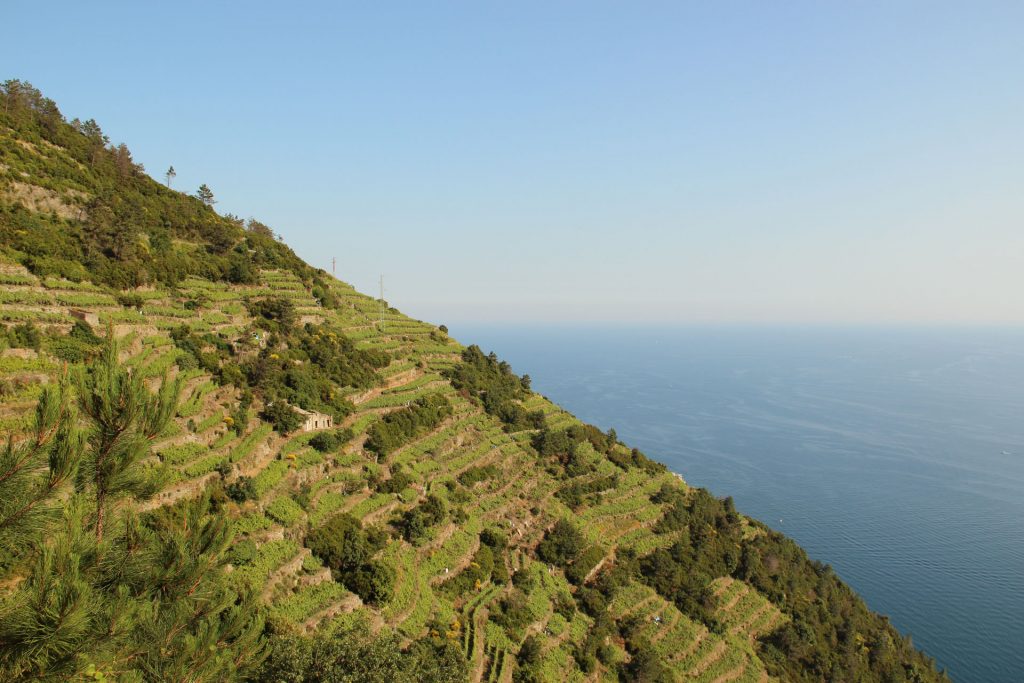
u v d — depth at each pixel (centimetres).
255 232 12850
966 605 14212
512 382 12081
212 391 6281
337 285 12562
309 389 7306
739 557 9944
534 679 5612
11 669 1520
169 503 4659
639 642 7200
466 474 8056
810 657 8656
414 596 5541
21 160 8112
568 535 7788
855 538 18375
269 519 5244
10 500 1622
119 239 7462
